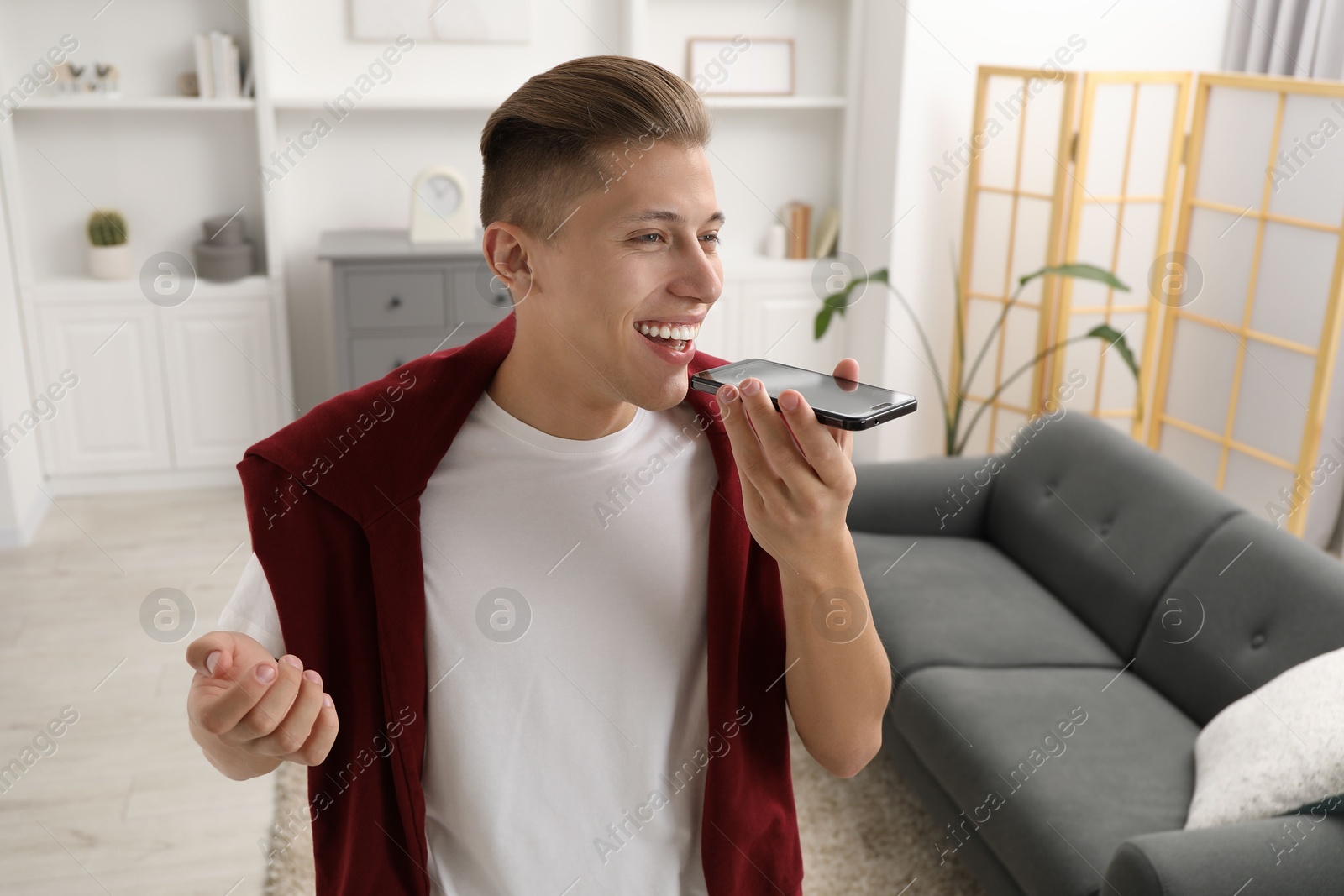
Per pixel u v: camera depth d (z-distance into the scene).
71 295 3.81
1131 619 2.49
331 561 0.85
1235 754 1.90
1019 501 2.99
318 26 4.02
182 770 2.53
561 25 4.20
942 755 2.20
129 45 3.88
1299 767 1.74
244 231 4.11
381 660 0.85
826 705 0.91
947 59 3.91
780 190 4.51
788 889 0.97
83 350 3.87
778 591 0.95
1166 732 2.19
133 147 3.96
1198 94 3.54
